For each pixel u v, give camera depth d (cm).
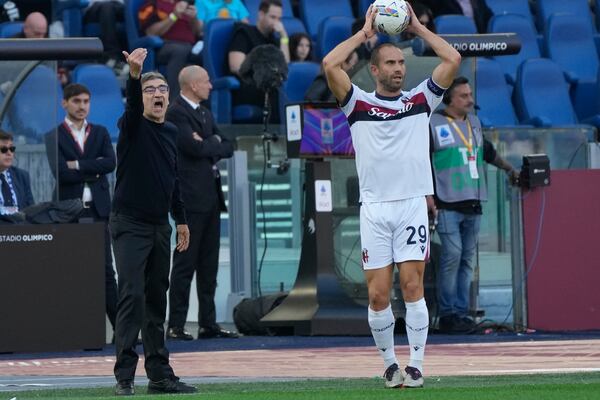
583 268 3672
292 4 5191
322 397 1928
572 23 5144
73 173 3362
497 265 3781
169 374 2217
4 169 3184
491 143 3672
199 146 3375
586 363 2684
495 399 1878
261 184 3872
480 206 3541
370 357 2894
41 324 3194
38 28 4166
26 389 2283
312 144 3481
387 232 2212
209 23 4453
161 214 2200
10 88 3272
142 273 2191
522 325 3647
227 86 4244
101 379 2519
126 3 4638
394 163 2205
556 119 4691
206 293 3472
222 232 3900
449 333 3544
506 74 4834
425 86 2231
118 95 4194
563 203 3666
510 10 5322
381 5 2241
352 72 3516
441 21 4881
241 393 2038
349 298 3512
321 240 3519
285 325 3488
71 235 3225
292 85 4388
